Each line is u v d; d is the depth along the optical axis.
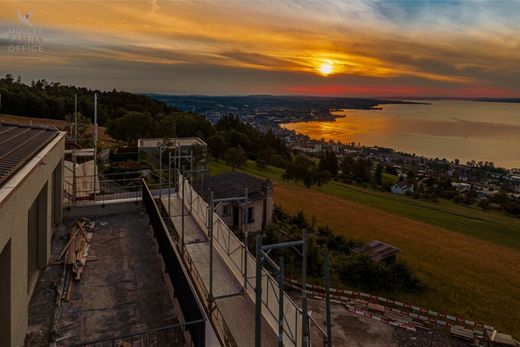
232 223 27.52
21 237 8.00
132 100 110.69
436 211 56.44
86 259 12.56
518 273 29.58
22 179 7.91
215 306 9.68
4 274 7.20
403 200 64.06
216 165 63.06
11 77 89.06
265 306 9.30
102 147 43.91
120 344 7.98
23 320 8.13
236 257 12.48
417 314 19.23
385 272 22.73
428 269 28.03
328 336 6.91
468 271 28.67
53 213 15.45
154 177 29.41
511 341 17.17
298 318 8.07
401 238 36.50
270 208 29.64
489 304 22.62
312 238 27.27
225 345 8.11
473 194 78.81
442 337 17.39
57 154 14.17
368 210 47.97
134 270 11.89
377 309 19.09
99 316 9.31
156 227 13.72
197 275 11.66
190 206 18.44
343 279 22.73
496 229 47.56
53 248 13.43
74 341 8.32
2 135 13.05
